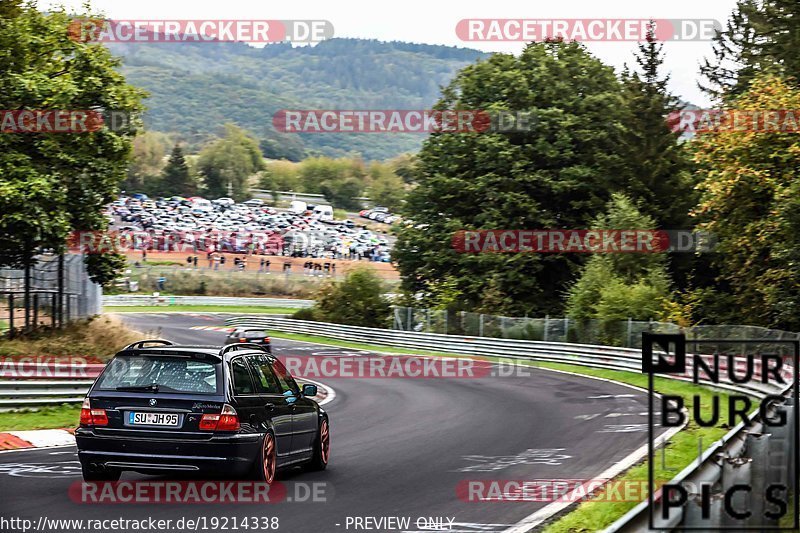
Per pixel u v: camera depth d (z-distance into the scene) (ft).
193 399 123.44
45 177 303.27
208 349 131.54
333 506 117.19
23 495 120.06
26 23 315.99
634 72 598.34
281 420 134.62
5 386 228.43
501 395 298.35
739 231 420.77
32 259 327.88
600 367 400.88
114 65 339.16
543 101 617.21
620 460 159.94
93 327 345.72
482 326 498.69
